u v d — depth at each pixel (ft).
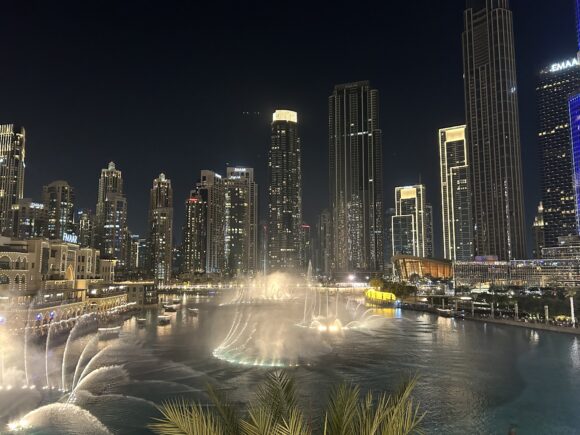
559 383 258.78
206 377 268.62
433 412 209.26
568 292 588.09
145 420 195.72
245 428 42.60
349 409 42.96
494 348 368.48
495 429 189.57
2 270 504.43
